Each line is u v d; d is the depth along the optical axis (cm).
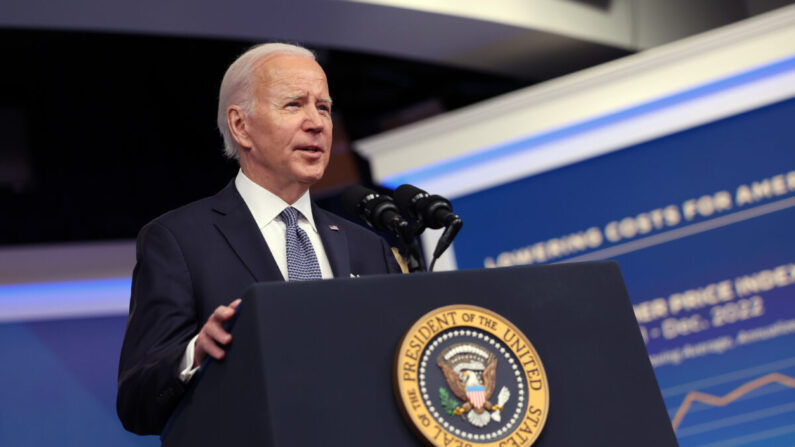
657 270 964
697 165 977
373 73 1158
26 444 1005
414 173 1077
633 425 290
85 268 1083
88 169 1116
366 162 1169
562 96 1034
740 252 940
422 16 967
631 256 979
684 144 988
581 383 289
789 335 908
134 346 353
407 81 1176
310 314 265
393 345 271
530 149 1038
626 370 297
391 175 1088
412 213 381
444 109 1206
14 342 1036
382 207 372
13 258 1062
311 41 994
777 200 943
